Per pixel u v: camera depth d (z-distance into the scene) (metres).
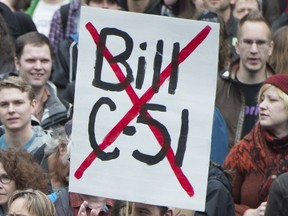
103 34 18.41
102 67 18.42
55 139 22.89
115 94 18.41
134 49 18.41
